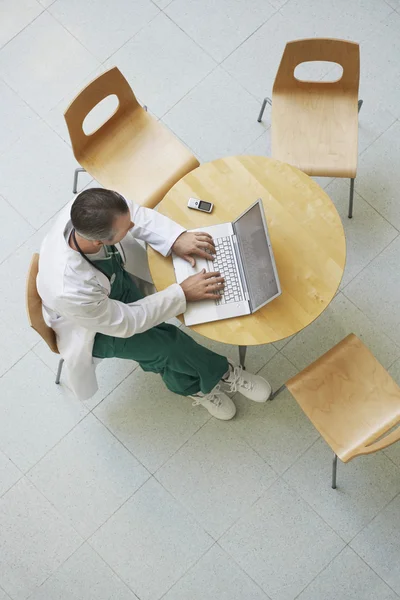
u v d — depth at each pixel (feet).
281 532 9.61
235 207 8.43
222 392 9.93
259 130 11.18
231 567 9.53
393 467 9.75
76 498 9.92
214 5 11.71
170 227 8.18
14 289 10.74
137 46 11.62
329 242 8.25
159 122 10.73
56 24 11.76
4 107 11.50
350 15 11.52
